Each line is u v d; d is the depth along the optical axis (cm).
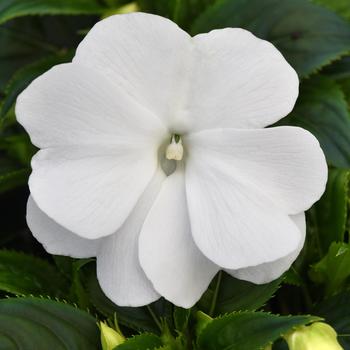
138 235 23
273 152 22
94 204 22
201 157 23
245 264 22
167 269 23
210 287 25
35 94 22
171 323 25
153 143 23
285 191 22
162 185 23
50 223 23
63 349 23
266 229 22
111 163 22
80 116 22
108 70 22
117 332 23
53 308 23
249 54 23
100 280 23
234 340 23
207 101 23
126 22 22
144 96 23
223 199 22
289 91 22
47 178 22
